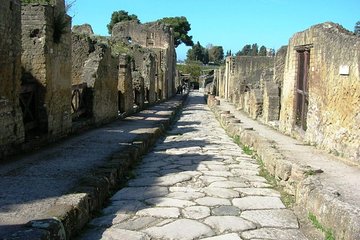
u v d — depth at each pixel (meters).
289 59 13.91
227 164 9.63
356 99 8.31
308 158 8.78
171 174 8.51
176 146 12.71
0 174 7.03
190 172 8.70
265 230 5.34
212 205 6.36
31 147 9.45
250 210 6.15
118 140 11.58
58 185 6.26
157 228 5.36
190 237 5.07
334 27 10.26
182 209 6.14
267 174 8.46
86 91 14.70
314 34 11.05
